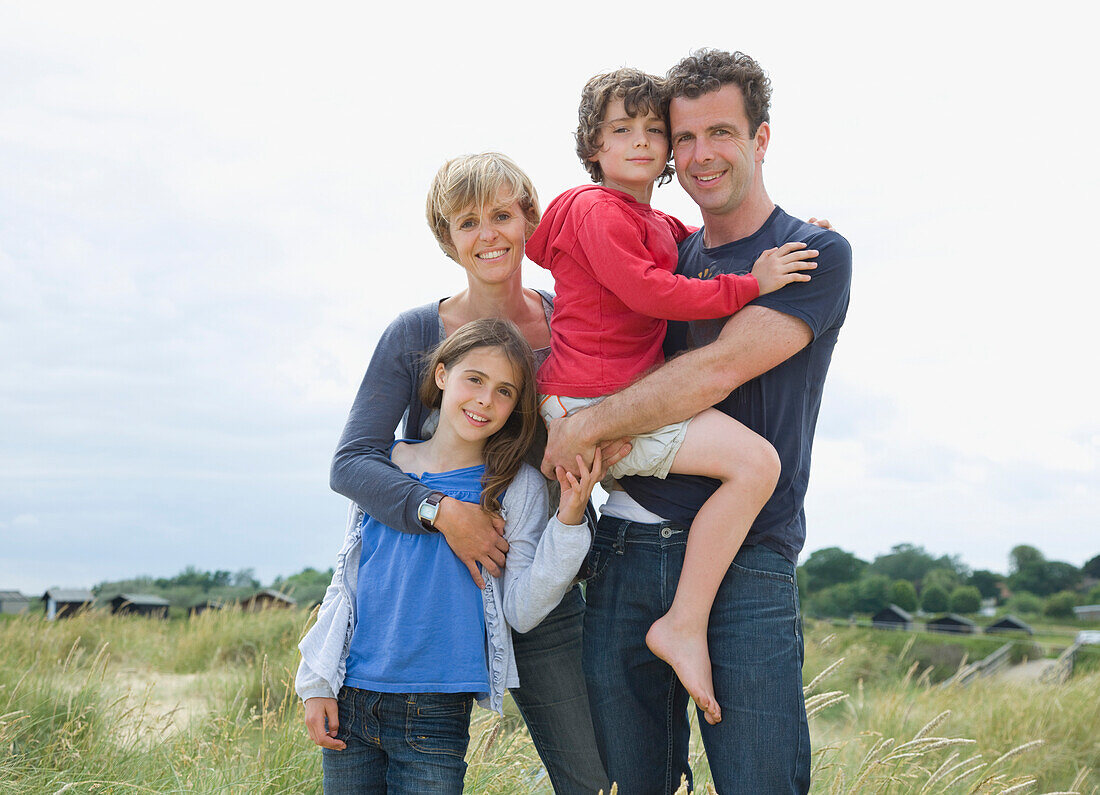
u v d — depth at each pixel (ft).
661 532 7.17
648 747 7.32
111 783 10.21
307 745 11.90
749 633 6.75
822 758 11.59
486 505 7.58
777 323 6.74
